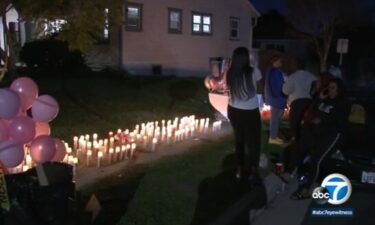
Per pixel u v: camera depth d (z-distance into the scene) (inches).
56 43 735.7
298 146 284.0
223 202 240.1
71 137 361.7
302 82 316.2
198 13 1052.5
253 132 259.9
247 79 250.5
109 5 398.3
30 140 189.5
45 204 146.0
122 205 227.8
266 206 252.1
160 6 941.2
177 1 984.3
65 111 454.0
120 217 213.6
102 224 204.7
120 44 853.8
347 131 254.2
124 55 864.3
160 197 241.3
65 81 658.2
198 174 283.9
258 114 259.4
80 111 462.6
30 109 209.0
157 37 941.8
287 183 284.4
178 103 570.9
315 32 1594.5
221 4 1130.7
